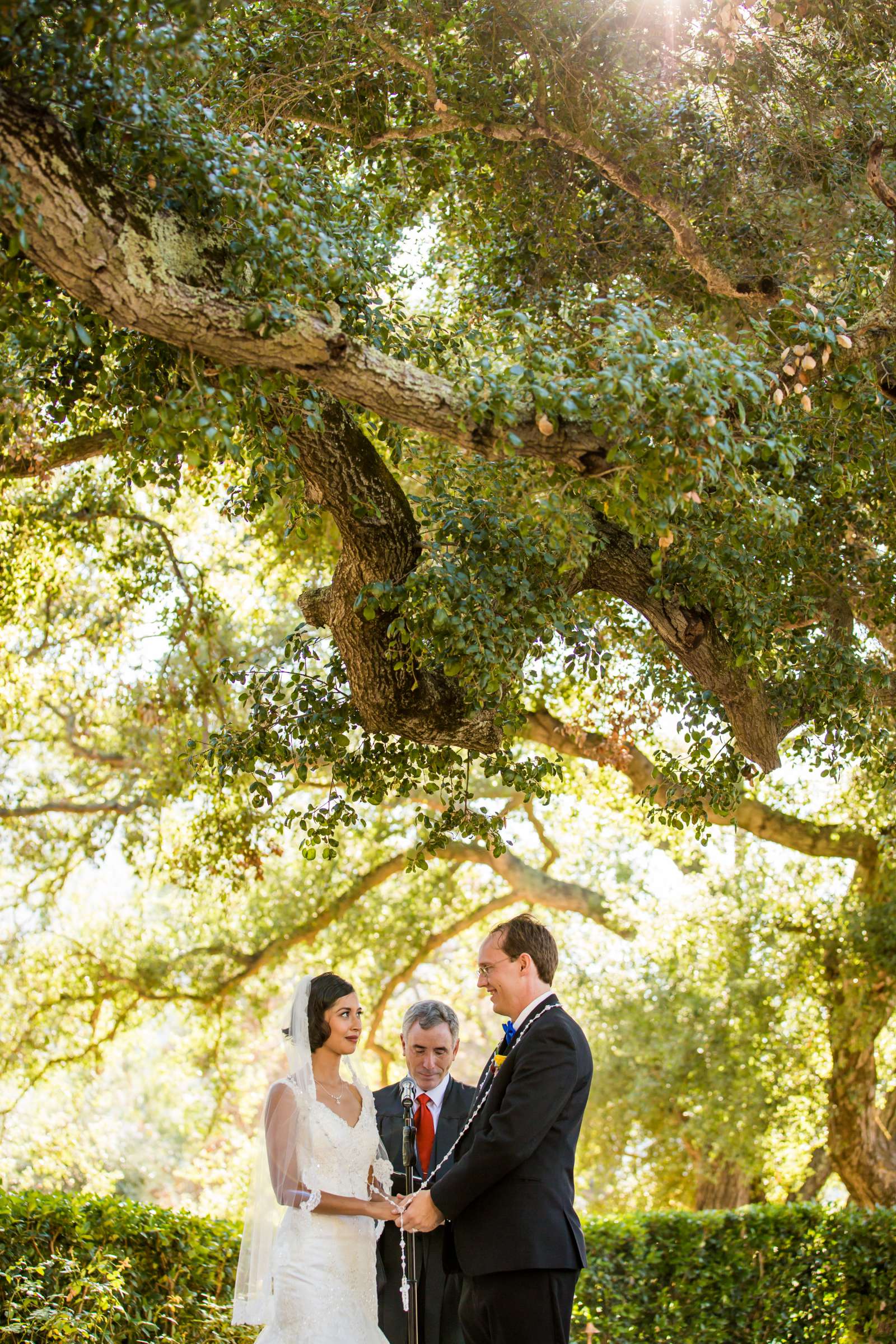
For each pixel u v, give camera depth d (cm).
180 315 350
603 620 721
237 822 943
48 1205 614
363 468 453
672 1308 864
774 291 614
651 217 686
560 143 595
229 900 1313
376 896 1491
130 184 348
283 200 372
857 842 1138
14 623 987
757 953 1216
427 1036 530
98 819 1310
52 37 320
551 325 647
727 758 601
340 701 540
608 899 1403
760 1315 866
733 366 368
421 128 609
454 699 513
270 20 556
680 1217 902
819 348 462
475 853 1379
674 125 646
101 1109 2108
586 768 1174
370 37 536
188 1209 698
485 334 553
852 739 593
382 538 462
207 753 549
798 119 625
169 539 1043
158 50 324
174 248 349
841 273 606
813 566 597
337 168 646
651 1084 1420
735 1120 1250
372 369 377
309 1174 423
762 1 571
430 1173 506
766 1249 884
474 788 1334
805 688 561
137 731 1144
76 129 338
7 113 317
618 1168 1595
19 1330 546
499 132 604
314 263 384
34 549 941
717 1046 1297
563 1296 390
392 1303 509
